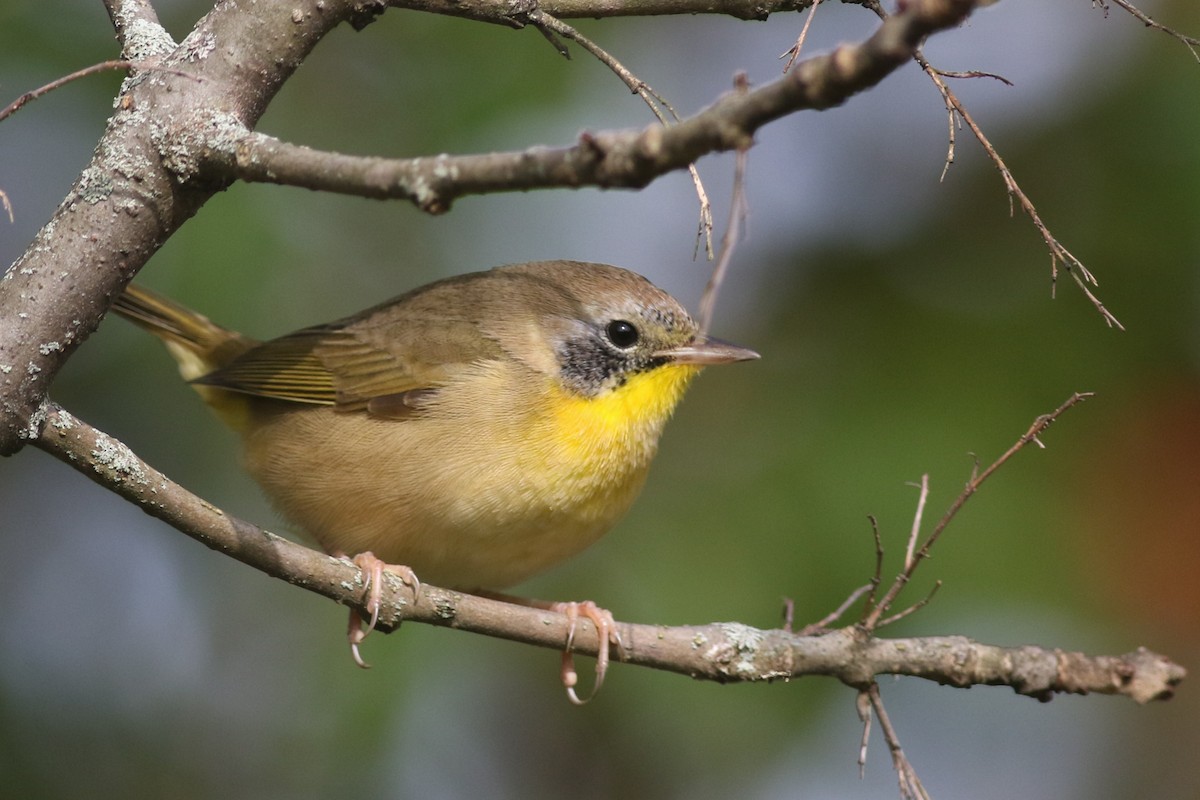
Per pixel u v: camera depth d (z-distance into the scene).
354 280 12.20
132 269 5.89
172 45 6.25
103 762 10.91
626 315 8.38
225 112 5.93
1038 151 11.62
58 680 11.33
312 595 11.79
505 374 8.22
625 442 8.31
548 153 4.51
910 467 10.54
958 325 11.24
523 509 8.09
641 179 4.41
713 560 10.60
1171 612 10.06
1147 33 11.30
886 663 7.14
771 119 4.24
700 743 10.81
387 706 10.62
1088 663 7.22
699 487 11.13
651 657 7.31
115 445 5.86
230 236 11.09
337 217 12.37
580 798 11.62
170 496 6.04
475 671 11.43
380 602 6.96
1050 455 10.55
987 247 11.69
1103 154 11.40
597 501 8.28
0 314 5.64
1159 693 7.18
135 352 11.70
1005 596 10.14
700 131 4.26
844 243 12.05
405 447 8.14
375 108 12.34
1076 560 10.20
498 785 11.58
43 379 5.67
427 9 6.50
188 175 5.87
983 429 10.65
